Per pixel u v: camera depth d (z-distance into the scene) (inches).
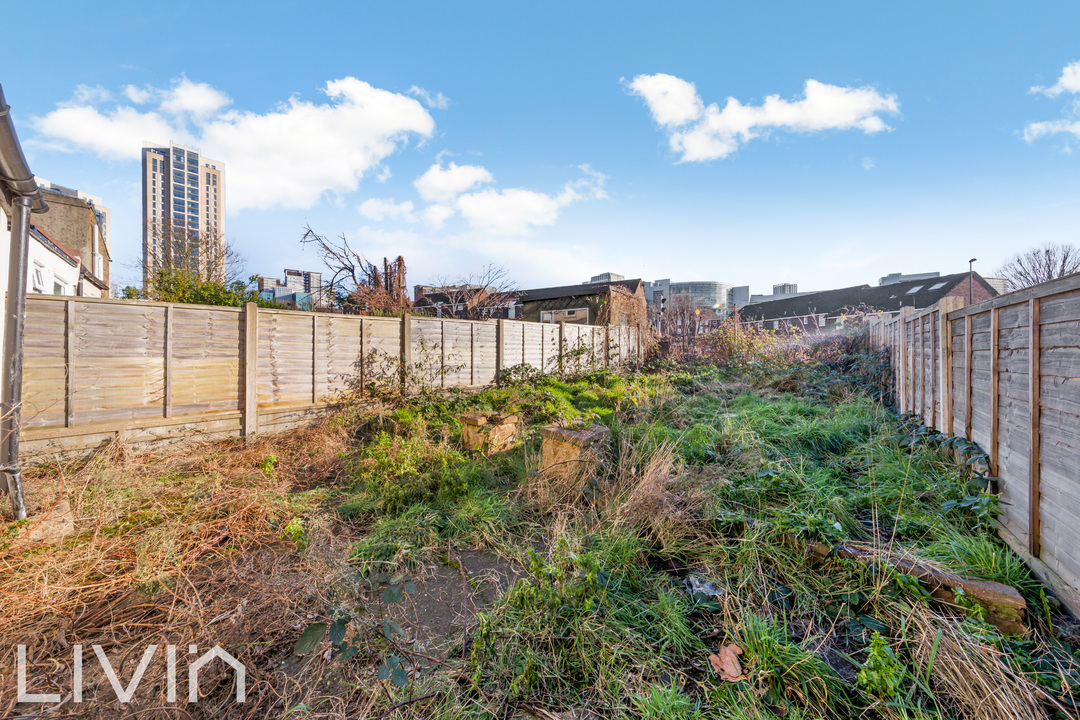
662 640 76.6
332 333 257.6
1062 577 78.6
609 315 643.5
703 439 174.2
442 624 83.0
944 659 64.8
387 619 73.9
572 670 70.5
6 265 165.6
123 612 83.8
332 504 142.3
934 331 161.5
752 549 97.9
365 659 73.1
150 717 62.1
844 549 91.0
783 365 381.1
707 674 68.4
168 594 88.9
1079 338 74.9
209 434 208.4
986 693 58.7
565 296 883.4
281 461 185.5
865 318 426.9
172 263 663.8
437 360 323.0
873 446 171.0
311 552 106.2
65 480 148.1
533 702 64.9
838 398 274.5
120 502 133.1
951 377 142.4
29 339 164.7
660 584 93.3
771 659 68.0
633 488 131.2
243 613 83.1
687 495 123.6
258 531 116.4
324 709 63.9
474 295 639.8
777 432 191.8
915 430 167.2
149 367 191.6
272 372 230.5
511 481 161.8
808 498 124.3
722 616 81.7
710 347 576.7
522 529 125.1
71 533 112.8
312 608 86.3
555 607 81.3
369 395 273.7
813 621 78.9
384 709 62.8
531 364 427.8
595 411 258.1
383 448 171.9
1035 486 87.5
